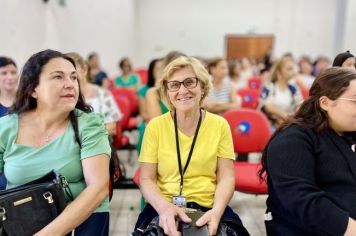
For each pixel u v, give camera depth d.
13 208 1.00
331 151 1.10
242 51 10.15
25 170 1.17
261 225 2.24
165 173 1.42
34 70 1.15
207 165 1.41
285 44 9.98
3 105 2.02
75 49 4.95
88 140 1.20
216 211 1.23
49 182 1.10
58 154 1.19
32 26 3.45
